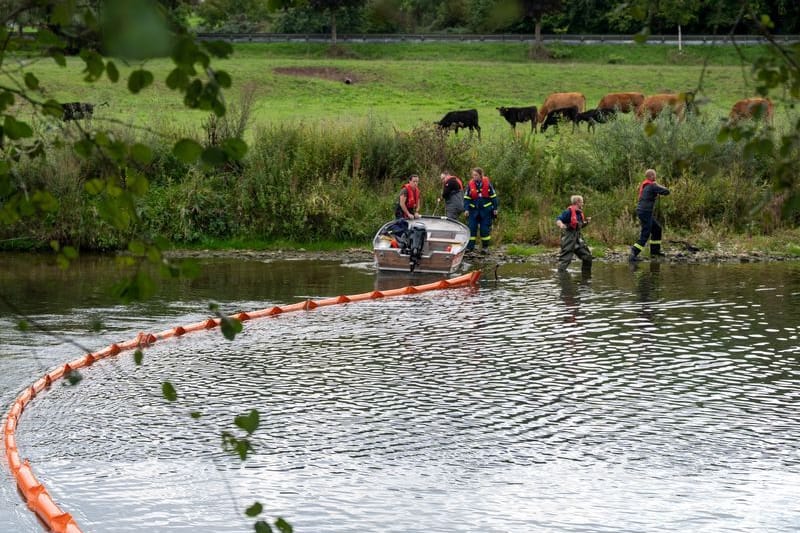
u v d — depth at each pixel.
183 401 19.73
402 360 23.12
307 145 46.19
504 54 104.12
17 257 39.97
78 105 34.50
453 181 41.38
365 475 15.69
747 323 27.22
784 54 5.62
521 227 44.22
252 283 34.34
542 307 29.75
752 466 16.08
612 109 65.69
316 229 43.75
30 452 16.81
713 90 81.94
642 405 19.41
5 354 23.34
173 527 13.78
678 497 14.80
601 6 101.62
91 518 14.12
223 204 43.81
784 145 5.78
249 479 15.58
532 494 14.91
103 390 20.59
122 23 3.48
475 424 18.22
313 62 93.44
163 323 27.16
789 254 41.22
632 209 45.16
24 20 4.88
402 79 88.69
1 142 5.33
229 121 46.06
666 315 28.39
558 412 18.94
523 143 49.03
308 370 22.22
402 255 36.69
